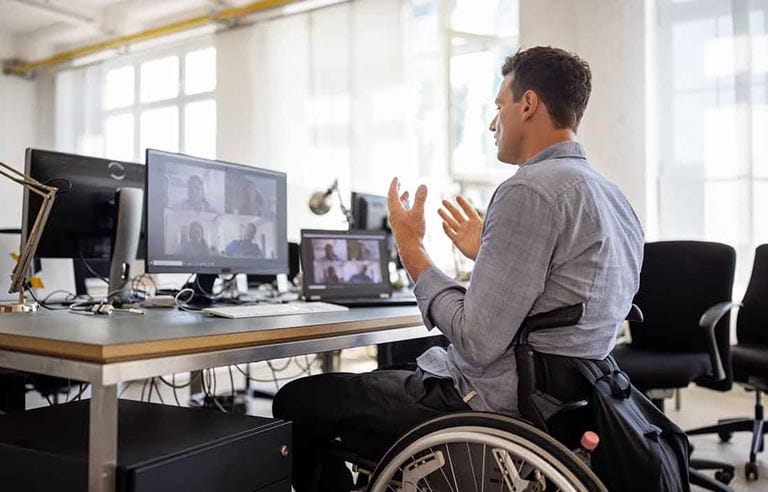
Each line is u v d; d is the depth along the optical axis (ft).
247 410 11.12
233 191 6.45
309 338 4.44
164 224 5.72
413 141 15.08
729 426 8.79
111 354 3.30
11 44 21.27
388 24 15.29
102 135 21.03
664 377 7.15
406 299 6.88
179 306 6.01
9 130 21.31
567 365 3.75
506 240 3.71
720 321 7.50
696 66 11.88
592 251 3.76
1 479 3.84
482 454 3.63
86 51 20.72
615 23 12.30
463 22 15.64
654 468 3.53
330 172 16.19
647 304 8.68
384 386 4.50
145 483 3.39
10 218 20.58
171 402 11.34
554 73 4.17
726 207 11.62
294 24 16.81
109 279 6.73
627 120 12.25
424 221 4.45
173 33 18.84
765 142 11.35
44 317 4.81
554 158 4.14
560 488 3.34
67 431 4.09
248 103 17.62
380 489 3.92
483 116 15.65
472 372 4.06
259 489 4.13
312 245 7.04
